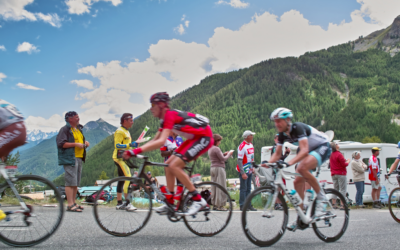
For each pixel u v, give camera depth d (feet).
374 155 34.09
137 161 12.21
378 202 33.86
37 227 10.36
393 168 22.79
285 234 13.76
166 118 11.59
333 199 13.14
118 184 14.92
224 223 13.24
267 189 11.85
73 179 18.34
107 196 12.16
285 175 12.53
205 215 12.91
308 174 12.29
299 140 11.97
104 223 11.62
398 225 17.46
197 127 11.84
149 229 13.65
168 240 11.59
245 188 24.22
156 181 14.24
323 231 12.75
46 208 10.55
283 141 12.75
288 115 12.08
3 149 9.73
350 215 22.68
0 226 9.84
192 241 11.56
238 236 12.88
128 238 11.64
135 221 12.14
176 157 11.83
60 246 10.20
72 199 18.38
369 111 610.65
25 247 10.00
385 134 515.50
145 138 19.81
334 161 30.73
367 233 14.70
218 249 10.57
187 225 12.56
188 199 12.37
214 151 23.29
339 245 11.94
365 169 37.86
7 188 10.02
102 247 10.21
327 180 38.47
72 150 18.26
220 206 13.17
